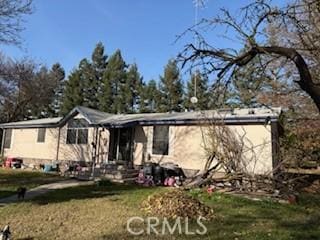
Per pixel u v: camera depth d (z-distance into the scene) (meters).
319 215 9.01
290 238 6.64
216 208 9.51
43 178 16.81
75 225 7.46
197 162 16.09
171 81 43.66
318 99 5.49
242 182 13.05
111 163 18.12
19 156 24.95
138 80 49.78
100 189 13.12
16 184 14.34
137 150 18.52
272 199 11.44
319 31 6.62
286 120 17.31
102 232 6.90
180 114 18.81
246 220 8.19
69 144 21.75
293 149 16.16
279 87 15.73
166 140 17.55
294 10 5.97
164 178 15.54
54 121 23.38
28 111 40.53
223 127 14.84
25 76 32.66
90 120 19.86
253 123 14.56
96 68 51.69
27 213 8.64
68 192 12.28
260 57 6.28
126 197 11.05
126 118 20.33
